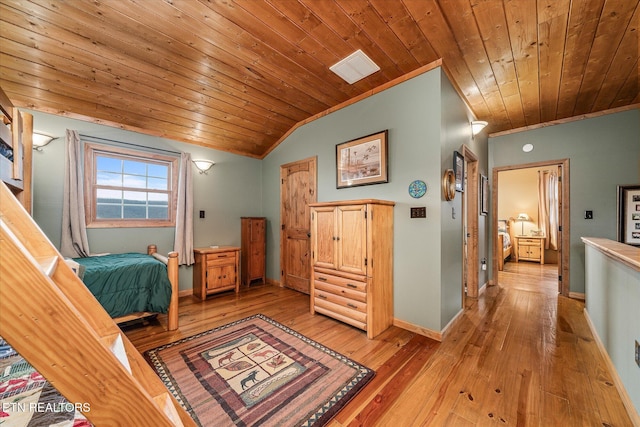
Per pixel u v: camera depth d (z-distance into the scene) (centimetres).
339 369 176
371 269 226
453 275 255
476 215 351
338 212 254
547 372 172
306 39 200
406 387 158
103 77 230
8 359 122
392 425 129
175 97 270
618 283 162
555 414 135
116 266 220
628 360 141
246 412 137
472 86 266
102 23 179
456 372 172
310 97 295
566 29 183
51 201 258
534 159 378
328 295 263
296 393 152
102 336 101
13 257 45
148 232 324
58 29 182
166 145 339
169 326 237
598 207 329
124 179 312
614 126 321
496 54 214
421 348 206
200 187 372
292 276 381
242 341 216
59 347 49
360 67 235
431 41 199
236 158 414
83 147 277
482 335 229
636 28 179
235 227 411
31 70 212
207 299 333
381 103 267
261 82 261
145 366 100
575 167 344
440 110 223
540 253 604
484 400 146
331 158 321
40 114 252
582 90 273
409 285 242
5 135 147
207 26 185
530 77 248
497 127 389
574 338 222
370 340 220
